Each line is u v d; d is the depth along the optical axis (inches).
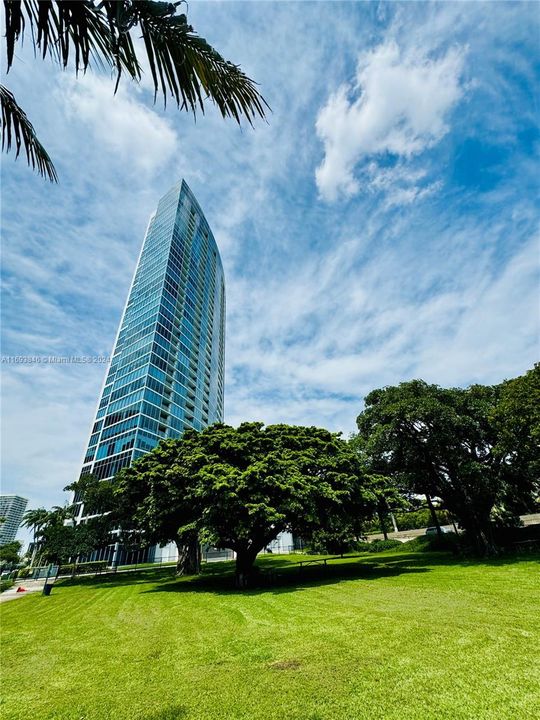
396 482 999.0
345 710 167.9
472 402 895.7
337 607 418.3
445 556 1008.9
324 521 750.5
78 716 185.8
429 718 154.3
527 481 952.3
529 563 673.0
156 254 3331.7
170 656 279.7
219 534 693.9
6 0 108.3
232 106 146.2
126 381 2628.0
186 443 872.9
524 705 157.0
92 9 115.4
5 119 169.2
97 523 1317.7
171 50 130.5
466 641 251.3
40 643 362.3
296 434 898.1
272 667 233.6
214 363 3801.7
